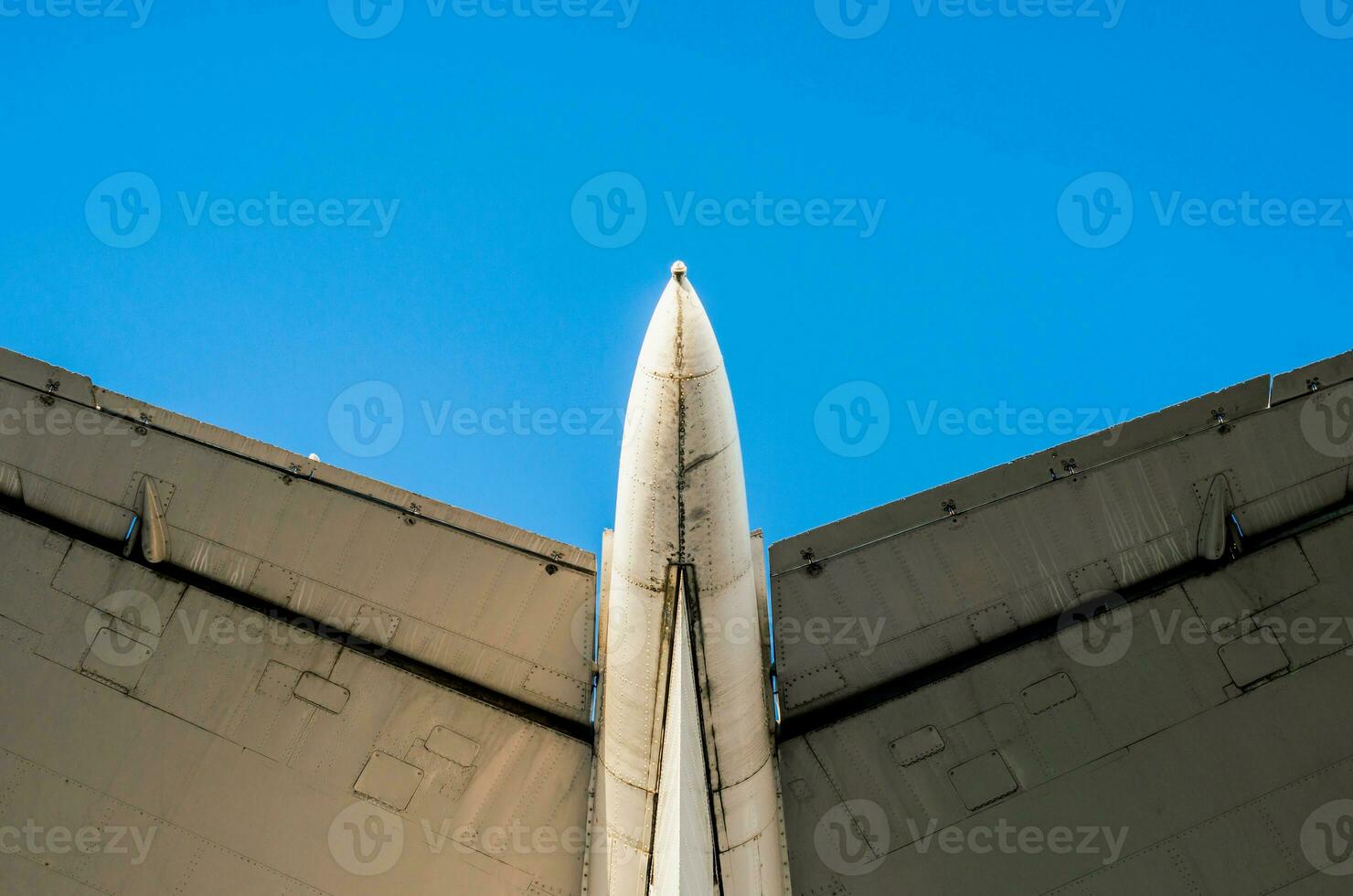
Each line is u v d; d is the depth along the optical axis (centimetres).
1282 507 1067
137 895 1027
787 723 1064
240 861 1034
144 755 1053
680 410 899
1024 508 1059
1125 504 1060
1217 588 1059
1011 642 1059
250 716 1059
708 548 960
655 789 1021
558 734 1058
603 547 1061
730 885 1034
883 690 1061
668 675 991
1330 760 1030
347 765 1049
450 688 1063
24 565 1088
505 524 1061
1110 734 1041
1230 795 1027
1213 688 1047
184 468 1081
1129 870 1019
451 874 1034
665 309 886
